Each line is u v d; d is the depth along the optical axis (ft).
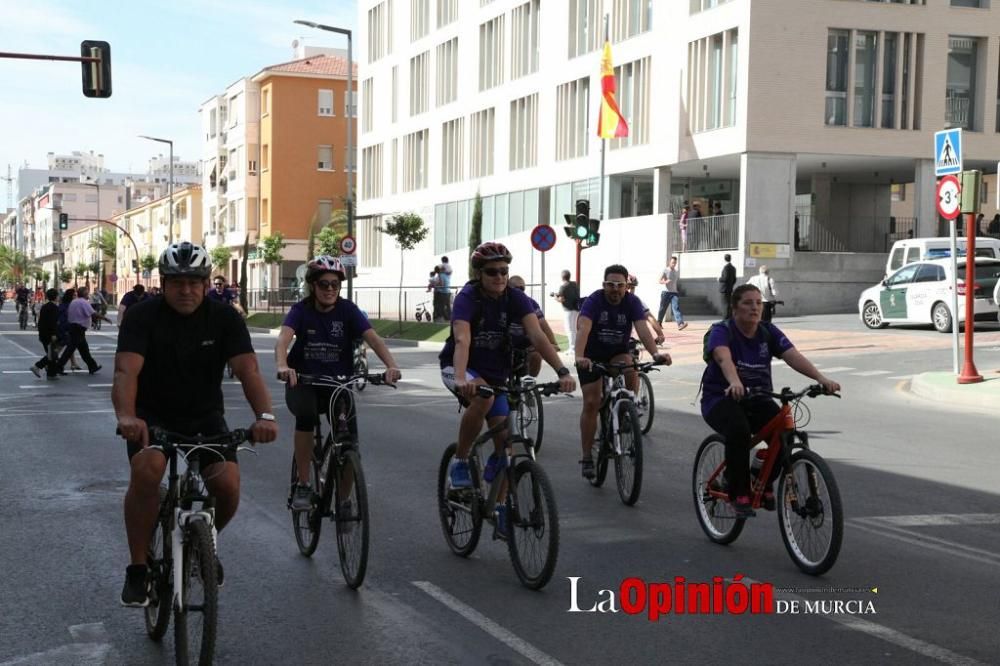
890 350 71.92
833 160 120.78
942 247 96.89
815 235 121.29
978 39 120.26
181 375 16.11
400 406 51.08
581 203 81.82
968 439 38.75
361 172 209.26
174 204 315.58
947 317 82.94
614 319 29.84
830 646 16.44
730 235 116.37
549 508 19.16
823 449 36.45
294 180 235.40
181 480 15.61
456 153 174.09
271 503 27.89
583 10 142.31
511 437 20.57
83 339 72.90
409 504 27.66
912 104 118.11
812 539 20.66
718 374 22.88
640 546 23.04
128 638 17.02
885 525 24.90
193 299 15.66
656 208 129.18
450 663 15.74
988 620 17.72
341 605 18.75
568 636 16.97
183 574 14.74
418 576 20.70
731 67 116.98
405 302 138.72
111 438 40.63
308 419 21.85
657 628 17.37
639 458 27.09
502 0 159.53
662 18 126.82
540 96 150.92
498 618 17.94
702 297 117.39
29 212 589.73
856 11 115.55
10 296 480.64
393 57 195.42
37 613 18.33
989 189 134.62
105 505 27.58
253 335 134.41
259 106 241.76
